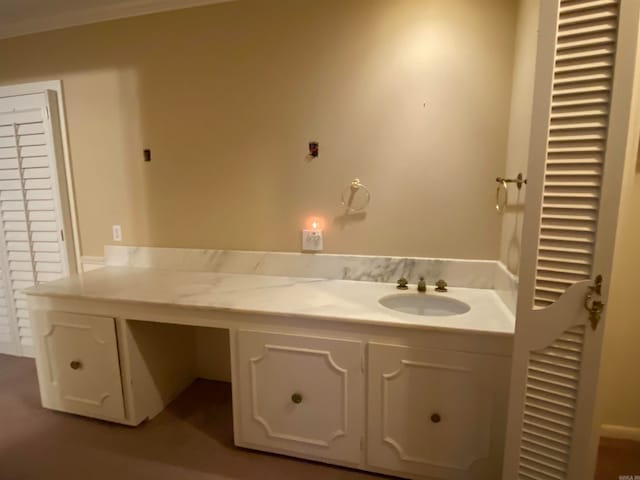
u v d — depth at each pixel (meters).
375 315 1.47
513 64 1.63
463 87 1.71
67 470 1.64
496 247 1.77
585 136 1.02
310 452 1.63
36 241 2.49
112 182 2.30
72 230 2.43
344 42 1.82
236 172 2.08
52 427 1.93
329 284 1.92
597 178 1.02
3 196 2.48
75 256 2.46
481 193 1.76
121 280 2.04
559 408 1.17
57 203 2.38
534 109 1.06
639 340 1.72
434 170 1.80
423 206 1.84
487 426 1.39
